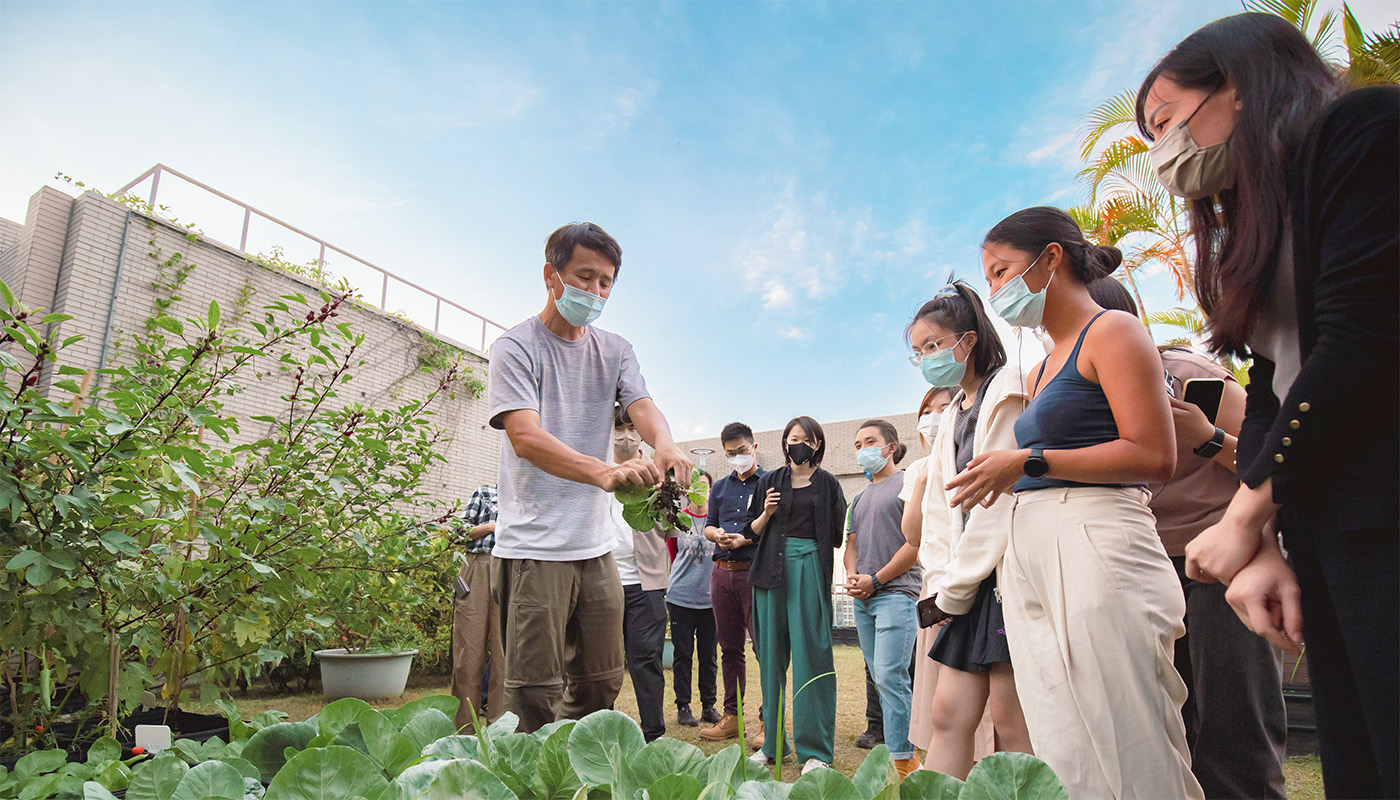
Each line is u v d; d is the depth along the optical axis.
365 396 9.21
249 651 2.92
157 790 1.09
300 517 3.08
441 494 9.82
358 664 5.39
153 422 2.32
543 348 2.30
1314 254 0.91
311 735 1.34
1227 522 1.05
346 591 3.55
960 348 2.19
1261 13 1.08
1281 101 0.99
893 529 3.40
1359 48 5.56
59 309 7.20
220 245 8.27
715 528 3.97
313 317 3.00
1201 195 1.17
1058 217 1.73
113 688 2.26
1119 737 1.33
